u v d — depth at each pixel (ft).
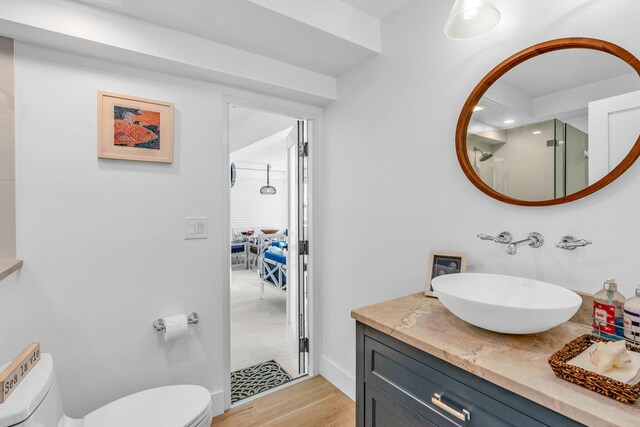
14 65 4.59
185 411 4.13
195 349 6.07
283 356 8.79
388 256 5.94
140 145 5.46
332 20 5.42
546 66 3.78
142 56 5.10
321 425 5.91
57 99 4.86
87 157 5.08
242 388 7.19
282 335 10.23
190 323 5.94
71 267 4.99
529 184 3.92
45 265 4.80
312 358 7.72
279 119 11.29
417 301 4.37
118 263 5.35
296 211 8.18
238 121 14.79
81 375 5.08
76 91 5.00
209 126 6.19
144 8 4.70
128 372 5.45
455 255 4.62
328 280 7.55
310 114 7.59
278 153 18.49
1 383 2.89
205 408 4.26
